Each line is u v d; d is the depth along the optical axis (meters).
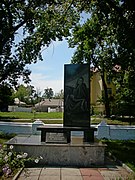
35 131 15.87
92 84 44.78
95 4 14.89
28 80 22.31
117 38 14.98
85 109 11.74
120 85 18.03
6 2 16.33
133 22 14.09
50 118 26.41
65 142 10.11
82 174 8.01
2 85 22.33
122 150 12.18
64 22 16.34
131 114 18.78
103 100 30.98
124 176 7.74
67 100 11.92
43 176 7.70
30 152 9.34
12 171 7.56
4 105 35.09
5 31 16.88
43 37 16.44
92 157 9.41
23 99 75.88
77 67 12.02
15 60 20.25
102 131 15.76
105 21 15.51
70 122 11.73
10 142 9.76
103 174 8.04
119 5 14.52
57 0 15.29
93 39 19.39
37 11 16.41
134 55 14.91
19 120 22.58
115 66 18.48
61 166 9.12
